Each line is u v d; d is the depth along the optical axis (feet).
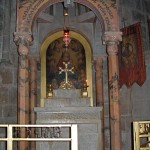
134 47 38.50
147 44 46.78
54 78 43.34
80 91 36.35
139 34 38.04
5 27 41.50
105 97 42.47
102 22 34.99
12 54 41.70
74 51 44.24
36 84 42.32
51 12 43.91
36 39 42.70
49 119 33.24
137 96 38.78
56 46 44.21
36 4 35.19
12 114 40.04
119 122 32.73
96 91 41.93
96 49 42.73
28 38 34.58
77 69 43.75
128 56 39.22
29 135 33.27
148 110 37.19
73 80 43.37
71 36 44.47
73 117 33.35
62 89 36.09
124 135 39.93
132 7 46.68
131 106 39.42
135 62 38.29
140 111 38.27
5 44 41.04
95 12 35.73
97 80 42.14
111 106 33.12
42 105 42.04
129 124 39.50
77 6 43.96
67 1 32.76
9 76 40.57
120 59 40.22
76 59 44.01
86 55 43.73
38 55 42.52
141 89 38.34
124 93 40.45
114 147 32.04
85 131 33.12
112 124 32.65
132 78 38.60
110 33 34.14
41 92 42.55
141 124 22.74
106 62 43.29
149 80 37.47
